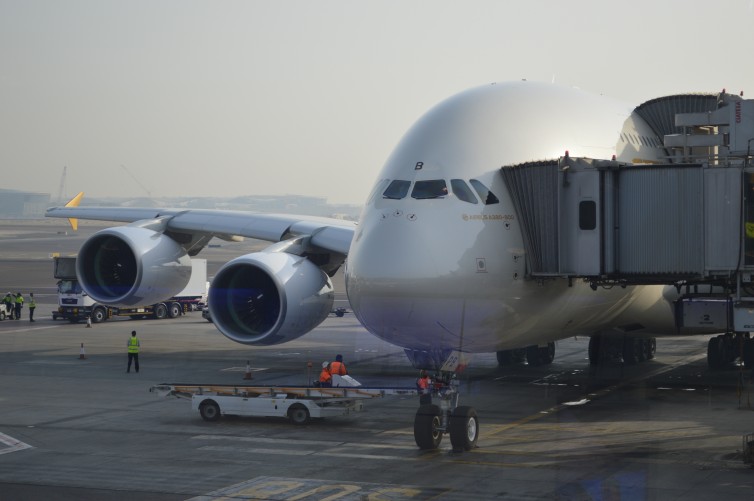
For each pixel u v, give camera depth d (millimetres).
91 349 61344
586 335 43594
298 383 46094
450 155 34438
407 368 50969
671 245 33062
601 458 29516
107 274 52781
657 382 45375
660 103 43500
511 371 49438
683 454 29938
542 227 34031
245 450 31344
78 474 28188
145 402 41281
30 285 131875
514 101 37344
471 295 32594
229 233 50875
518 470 28078
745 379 46500
